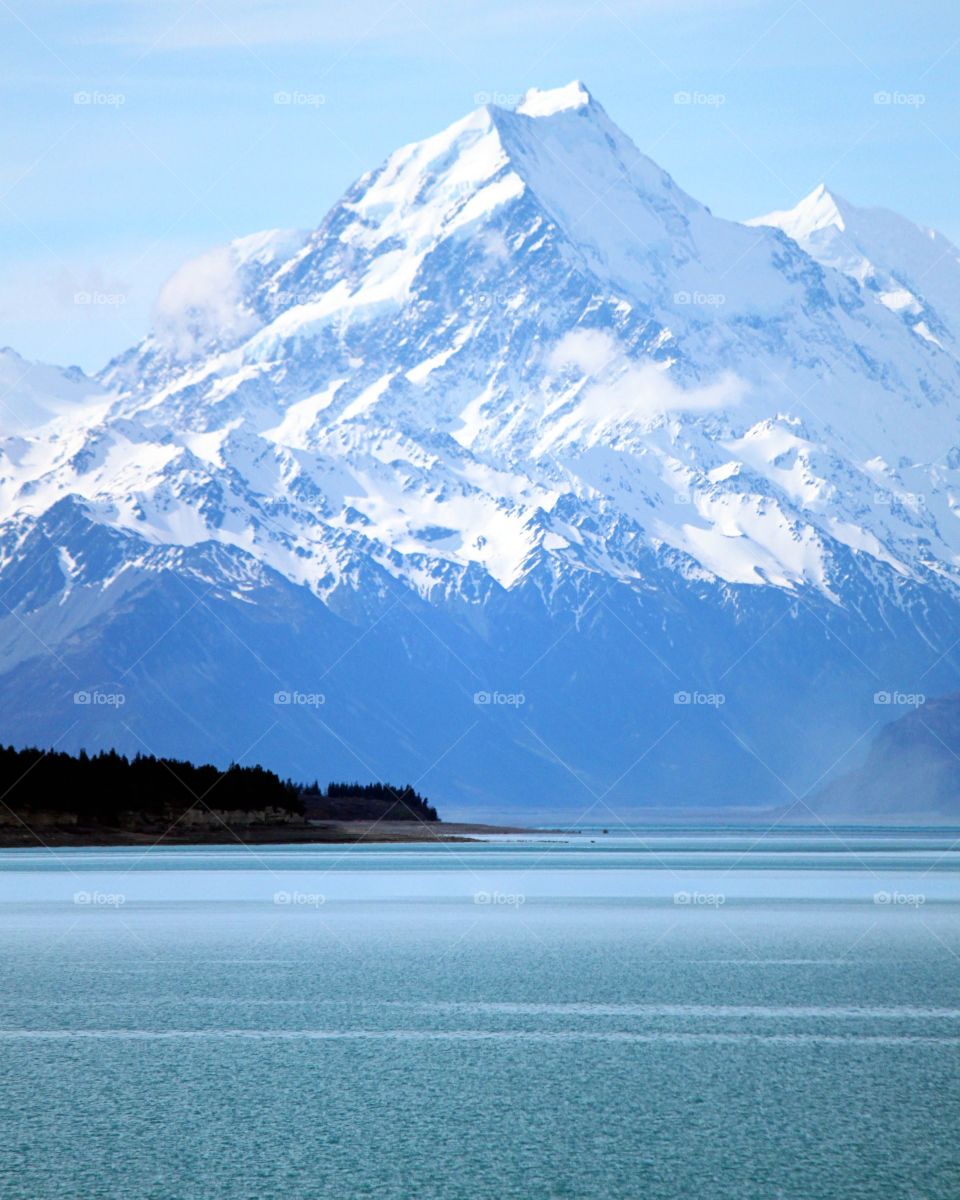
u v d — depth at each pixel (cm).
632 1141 19975
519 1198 17900
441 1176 18662
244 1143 19962
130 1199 17912
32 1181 18500
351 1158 19350
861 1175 18575
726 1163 19050
